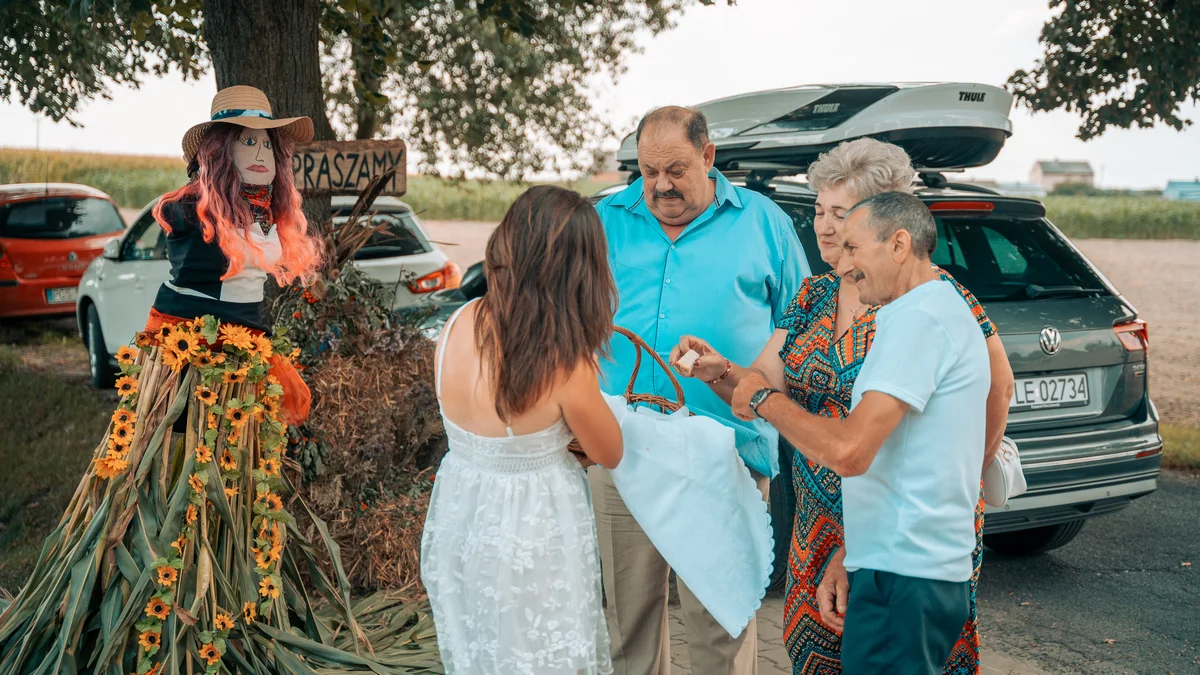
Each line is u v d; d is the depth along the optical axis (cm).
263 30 416
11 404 714
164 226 259
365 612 341
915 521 197
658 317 282
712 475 239
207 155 261
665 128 263
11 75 782
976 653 219
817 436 198
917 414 196
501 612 207
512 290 198
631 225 290
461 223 3288
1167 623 389
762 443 281
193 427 263
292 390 296
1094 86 683
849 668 206
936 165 450
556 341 196
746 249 278
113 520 254
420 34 1069
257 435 281
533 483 209
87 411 704
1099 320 405
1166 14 638
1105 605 408
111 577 254
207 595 259
